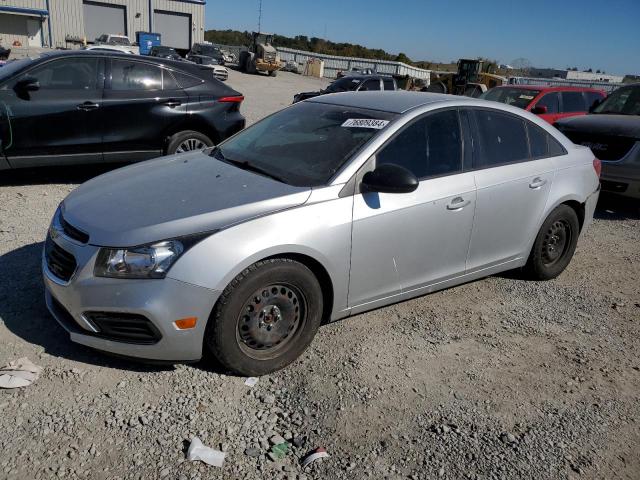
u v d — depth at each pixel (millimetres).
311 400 3070
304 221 3199
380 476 2576
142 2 52250
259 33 41625
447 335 3893
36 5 47906
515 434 2928
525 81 38219
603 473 2711
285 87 31859
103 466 2506
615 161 7133
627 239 6516
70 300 3027
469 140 4086
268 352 3252
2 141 6191
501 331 4016
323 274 3385
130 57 6957
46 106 6348
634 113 8273
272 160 3793
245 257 2971
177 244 2930
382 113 3900
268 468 2570
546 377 3482
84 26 50375
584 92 12125
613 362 3725
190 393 3039
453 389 3273
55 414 2797
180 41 55594
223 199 3217
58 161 6598
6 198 6164
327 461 2641
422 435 2863
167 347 2969
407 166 3709
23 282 4102
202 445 2645
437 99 4125
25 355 3240
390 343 3715
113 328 3002
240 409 2951
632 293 4906
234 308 3018
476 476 2619
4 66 6766
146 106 6938
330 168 3504
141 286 2883
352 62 54188
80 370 3152
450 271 4051
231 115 7645
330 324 3902
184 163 3994
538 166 4492
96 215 3182
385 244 3562
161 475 2477
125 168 4109
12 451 2547
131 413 2850
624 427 3059
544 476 2654
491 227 4184
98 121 6680
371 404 3070
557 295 4723
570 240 4957
